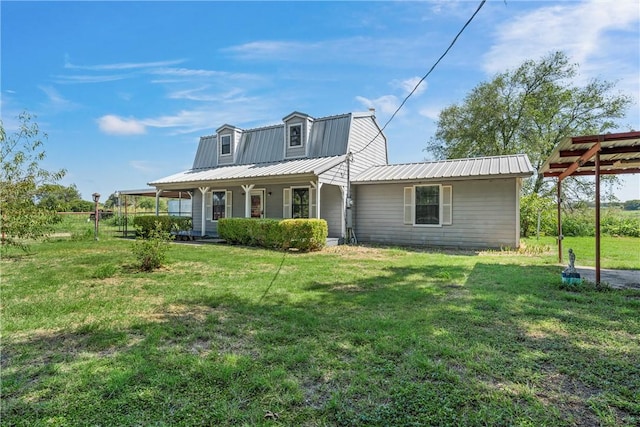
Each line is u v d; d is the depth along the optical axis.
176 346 3.21
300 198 14.55
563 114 20.73
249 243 12.29
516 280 5.90
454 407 2.18
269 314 4.13
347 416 2.10
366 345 3.16
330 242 12.12
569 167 7.07
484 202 11.45
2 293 5.20
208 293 5.16
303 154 14.98
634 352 2.99
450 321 3.80
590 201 19.34
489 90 21.84
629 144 5.26
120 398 2.31
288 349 3.09
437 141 24.86
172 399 2.30
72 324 3.82
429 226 12.41
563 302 4.53
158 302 4.70
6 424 2.06
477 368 2.70
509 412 2.12
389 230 13.27
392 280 6.07
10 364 2.85
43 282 5.96
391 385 2.46
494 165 11.81
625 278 6.08
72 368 2.75
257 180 12.83
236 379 2.56
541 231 17.42
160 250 7.49
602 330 3.52
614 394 2.33
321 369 2.71
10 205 9.14
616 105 19.72
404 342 3.19
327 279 6.20
